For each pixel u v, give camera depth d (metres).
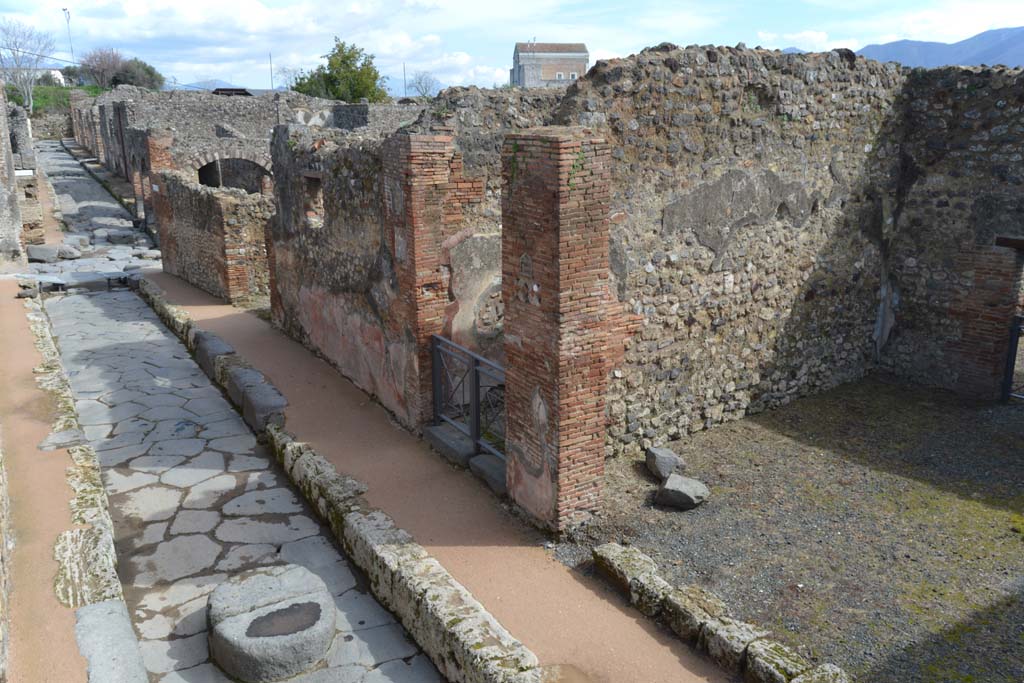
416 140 6.90
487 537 5.81
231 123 27.52
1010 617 4.92
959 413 8.40
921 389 9.15
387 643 5.05
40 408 7.86
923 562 5.54
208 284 13.91
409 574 5.13
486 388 8.27
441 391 7.54
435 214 7.18
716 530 5.95
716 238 7.39
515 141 5.38
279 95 27.91
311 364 9.83
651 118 6.59
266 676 4.67
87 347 11.30
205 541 6.23
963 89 8.44
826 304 8.71
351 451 7.29
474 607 4.77
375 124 26.08
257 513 6.66
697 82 6.80
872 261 9.08
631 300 6.91
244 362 9.77
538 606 5.00
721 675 4.37
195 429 8.43
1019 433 7.84
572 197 5.09
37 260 17.11
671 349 7.37
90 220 23.22
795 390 8.70
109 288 15.10
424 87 52.16
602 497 5.92
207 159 20.12
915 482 6.79
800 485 6.73
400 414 7.96
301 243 10.09
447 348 7.31
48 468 6.54
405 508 6.20
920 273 9.14
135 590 5.59
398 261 7.48
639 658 4.51
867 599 5.10
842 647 4.61
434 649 4.79
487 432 7.42
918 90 8.78
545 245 5.25
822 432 7.89
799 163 7.89
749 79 7.16
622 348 6.97
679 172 6.91
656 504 6.34
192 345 11.04
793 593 5.16
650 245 6.91
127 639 4.47
